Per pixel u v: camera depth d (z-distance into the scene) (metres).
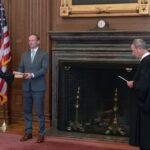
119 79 5.36
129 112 5.31
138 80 3.62
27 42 5.85
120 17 5.38
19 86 5.98
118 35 5.16
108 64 5.29
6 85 5.64
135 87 3.61
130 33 5.09
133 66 5.16
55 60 5.62
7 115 6.02
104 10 5.39
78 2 5.54
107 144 4.98
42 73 4.86
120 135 5.26
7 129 5.66
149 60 3.61
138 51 3.71
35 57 4.95
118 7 5.33
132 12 5.27
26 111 5.09
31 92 4.98
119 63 5.24
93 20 5.52
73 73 5.55
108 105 5.53
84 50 5.43
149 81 3.55
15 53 5.93
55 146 4.85
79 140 5.17
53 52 5.62
